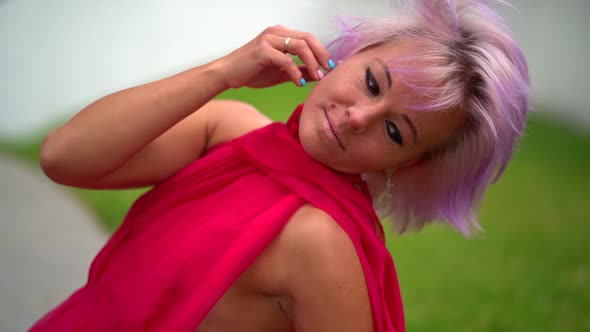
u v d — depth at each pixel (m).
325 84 1.36
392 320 1.44
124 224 1.56
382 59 1.34
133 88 1.41
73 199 4.34
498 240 4.49
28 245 3.38
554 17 8.62
